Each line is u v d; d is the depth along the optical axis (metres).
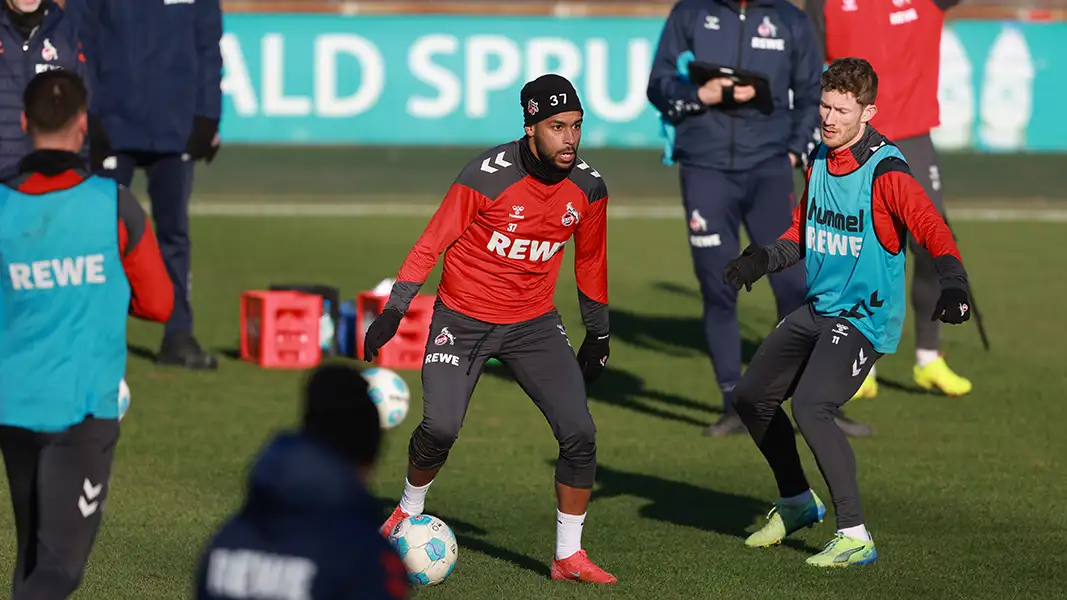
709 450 30.53
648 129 85.25
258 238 61.94
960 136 84.94
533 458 29.45
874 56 33.94
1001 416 34.00
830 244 22.06
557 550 21.28
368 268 54.56
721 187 31.72
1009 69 84.94
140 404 33.56
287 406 33.72
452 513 25.20
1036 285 53.22
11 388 16.11
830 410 21.97
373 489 26.72
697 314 48.19
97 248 16.17
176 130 36.53
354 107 84.00
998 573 21.88
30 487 16.53
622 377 38.41
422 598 20.25
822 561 22.08
